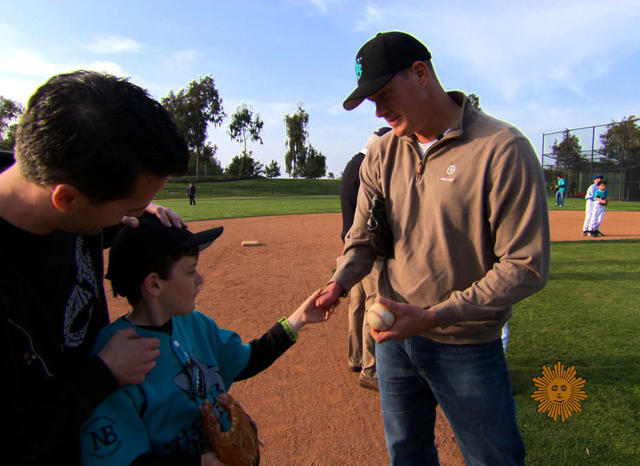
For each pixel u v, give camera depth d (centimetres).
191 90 6962
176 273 140
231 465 130
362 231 205
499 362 178
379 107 176
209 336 166
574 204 2555
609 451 259
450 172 168
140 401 127
